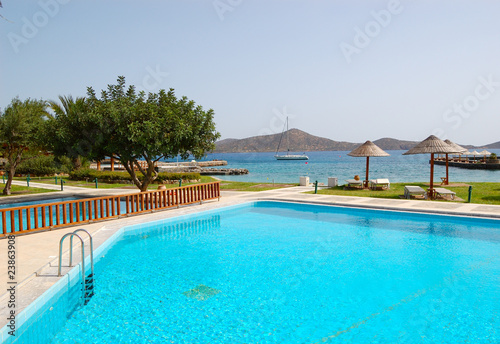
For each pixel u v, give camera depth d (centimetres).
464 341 541
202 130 1820
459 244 1055
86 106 1755
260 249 1026
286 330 573
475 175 4603
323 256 958
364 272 835
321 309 648
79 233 1090
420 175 4797
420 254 967
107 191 2334
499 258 930
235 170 5884
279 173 5956
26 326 561
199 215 1494
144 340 540
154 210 1483
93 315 621
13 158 2352
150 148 1622
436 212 1390
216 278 800
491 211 1371
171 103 1764
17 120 2078
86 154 1844
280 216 1505
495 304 666
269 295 707
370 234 1185
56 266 770
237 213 1576
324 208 1656
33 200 1981
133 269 859
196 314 626
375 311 640
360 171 6259
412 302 675
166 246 1059
